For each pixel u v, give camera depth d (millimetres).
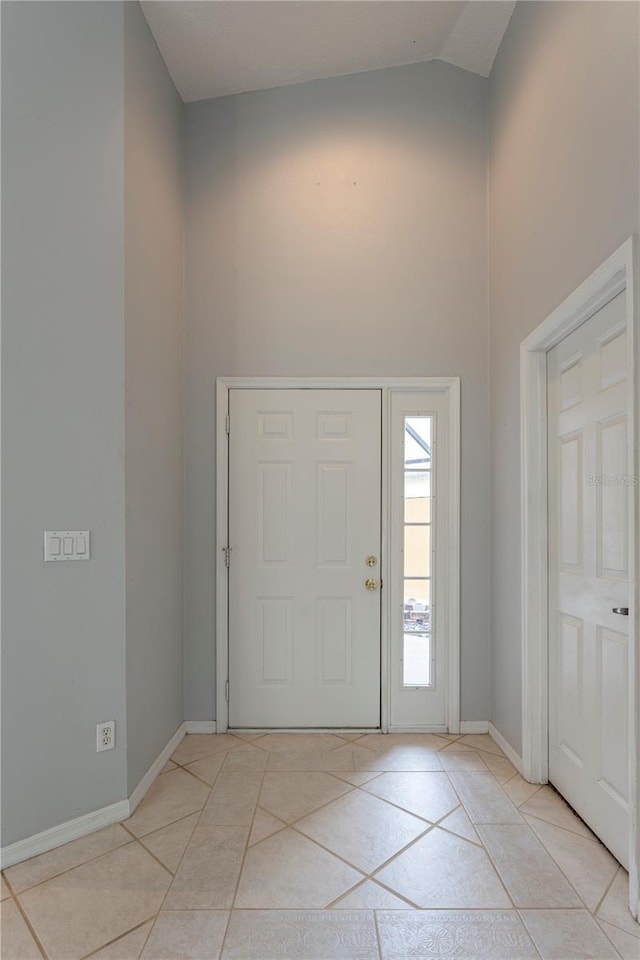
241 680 2875
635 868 1547
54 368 1921
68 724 1936
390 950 1442
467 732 2834
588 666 1953
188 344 2896
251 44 2619
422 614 2885
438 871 1740
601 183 1732
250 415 2893
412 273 2896
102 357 2035
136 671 2186
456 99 2922
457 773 2389
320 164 2920
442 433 2893
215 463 2877
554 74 2080
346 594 2867
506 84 2633
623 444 1721
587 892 1646
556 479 2234
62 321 1941
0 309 1812
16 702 1827
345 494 2881
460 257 2898
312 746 2674
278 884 1686
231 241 2910
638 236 1535
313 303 2893
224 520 2871
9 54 1849
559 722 2201
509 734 2535
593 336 1906
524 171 2387
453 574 2846
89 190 2016
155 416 2439
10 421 1831
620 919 1543
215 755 2584
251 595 2877
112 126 2084
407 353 2883
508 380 2576
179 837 1934
